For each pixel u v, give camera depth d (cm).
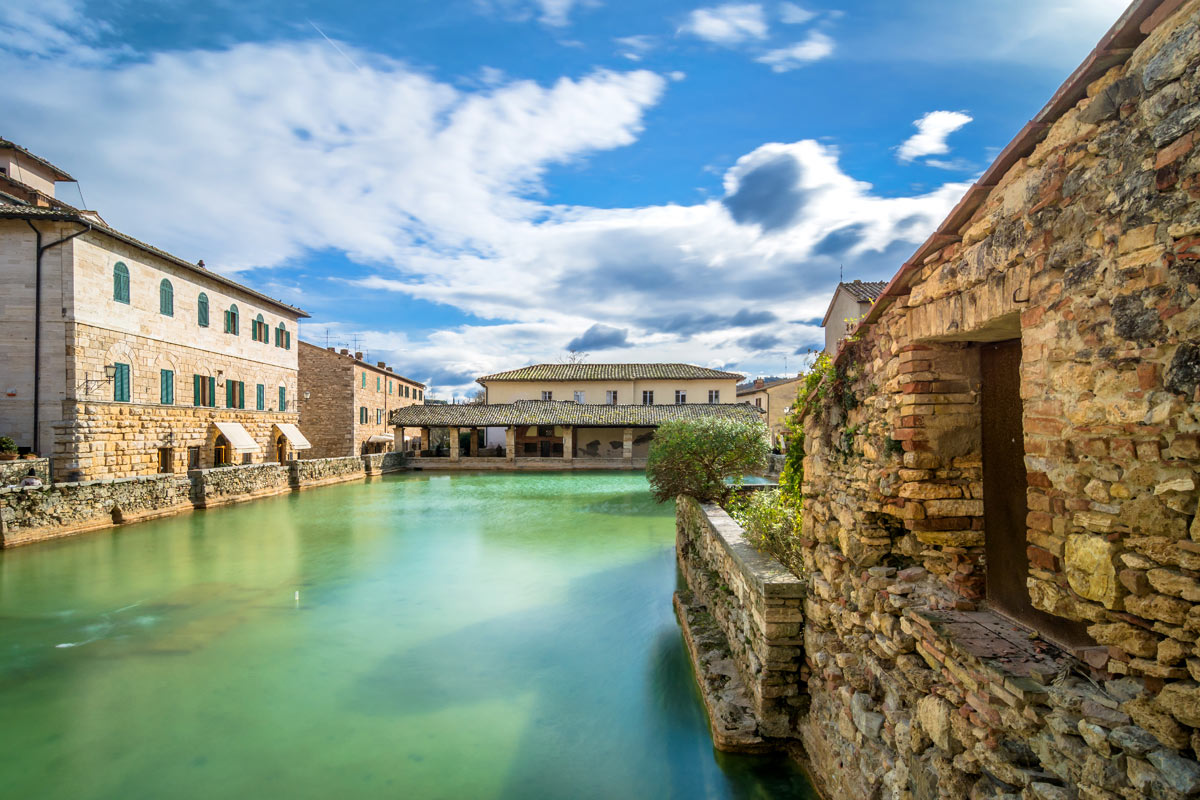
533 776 593
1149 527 214
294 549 1605
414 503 2488
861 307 2373
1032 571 284
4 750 649
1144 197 214
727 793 545
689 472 1441
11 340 1975
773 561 680
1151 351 212
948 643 327
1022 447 347
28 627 1024
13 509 1599
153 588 1250
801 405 632
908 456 398
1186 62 196
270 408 3259
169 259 2398
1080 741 236
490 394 5169
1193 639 200
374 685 797
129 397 2217
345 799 561
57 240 1986
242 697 766
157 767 615
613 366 5284
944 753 325
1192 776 193
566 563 1420
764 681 575
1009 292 295
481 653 898
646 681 796
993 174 299
